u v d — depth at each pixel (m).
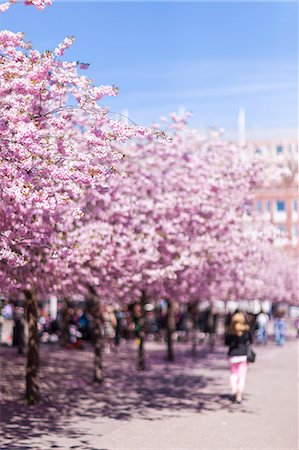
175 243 20.92
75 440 12.74
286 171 24.80
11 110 9.20
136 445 12.34
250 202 24.14
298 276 56.22
